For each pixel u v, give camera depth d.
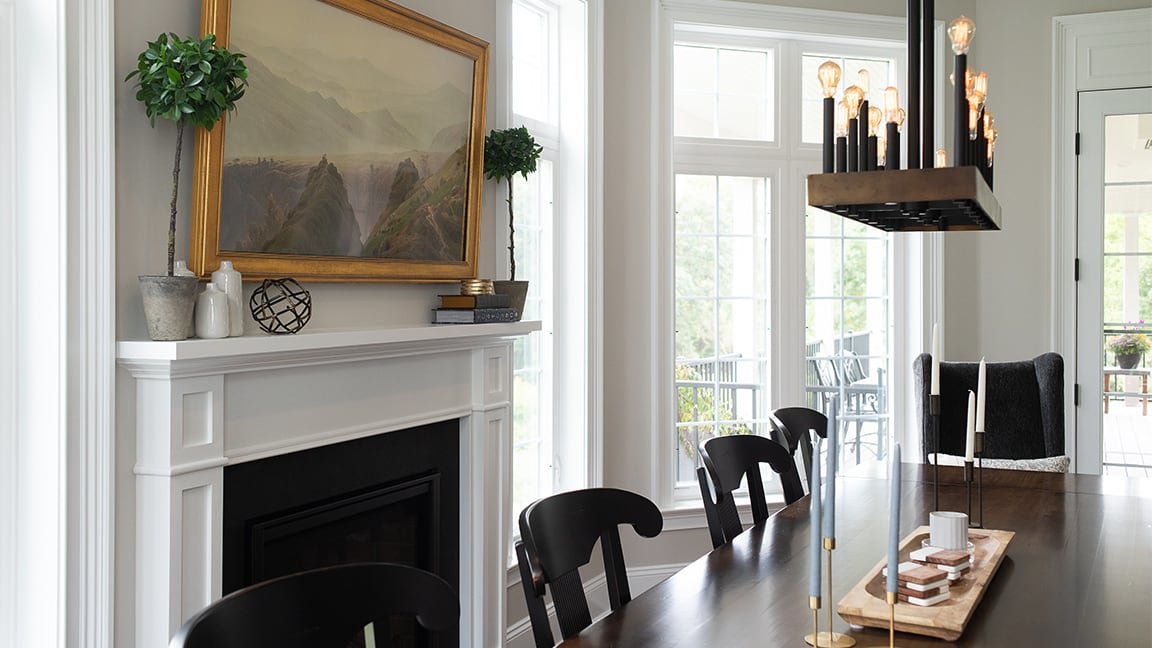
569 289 4.63
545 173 4.53
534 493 4.50
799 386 5.42
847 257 5.61
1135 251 5.64
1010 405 4.89
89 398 2.25
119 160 2.36
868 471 3.91
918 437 5.58
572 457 4.62
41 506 2.23
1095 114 5.66
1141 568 2.49
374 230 3.21
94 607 2.27
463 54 3.62
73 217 2.22
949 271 5.71
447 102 3.55
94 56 2.25
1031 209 5.77
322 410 2.90
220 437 2.50
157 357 2.25
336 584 1.59
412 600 1.68
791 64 5.40
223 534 2.55
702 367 5.30
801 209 5.43
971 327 5.82
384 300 3.36
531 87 4.48
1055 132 5.70
